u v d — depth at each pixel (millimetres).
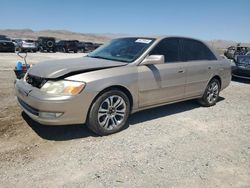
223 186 3117
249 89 9516
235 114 6070
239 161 3758
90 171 3283
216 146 4223
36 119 3971
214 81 6496
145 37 5332
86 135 4336
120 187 2986
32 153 3658
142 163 3539
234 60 11391
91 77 4047
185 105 6590
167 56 5230
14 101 5945
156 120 5297
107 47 5535
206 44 6418
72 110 3900
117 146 4000
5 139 4020
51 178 3098
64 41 35438
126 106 4520
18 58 18016
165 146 4105
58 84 3883
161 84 5027
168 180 3174
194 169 3459
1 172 3166
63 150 3791
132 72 4531
